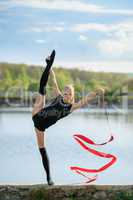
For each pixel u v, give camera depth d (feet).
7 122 81.30
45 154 31.55
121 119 88.17
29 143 56.70
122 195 29.43
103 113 101.65
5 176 38.09
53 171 39.93
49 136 62.49
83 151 50.37
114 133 65.77
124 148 52.75
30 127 73.51
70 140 58.49
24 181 36.27
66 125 75.87
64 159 45.93
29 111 106.42
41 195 29.76
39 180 36.65
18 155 48.39
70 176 37.78
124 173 38.78
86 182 33.24
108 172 39.06
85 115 97.09
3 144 55.93
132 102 107.04
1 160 45.47
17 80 148.87
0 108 110.83
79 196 29.68
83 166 42.57
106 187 29.73
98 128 71.82
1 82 148.46
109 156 31.65
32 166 42.34
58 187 29.89
